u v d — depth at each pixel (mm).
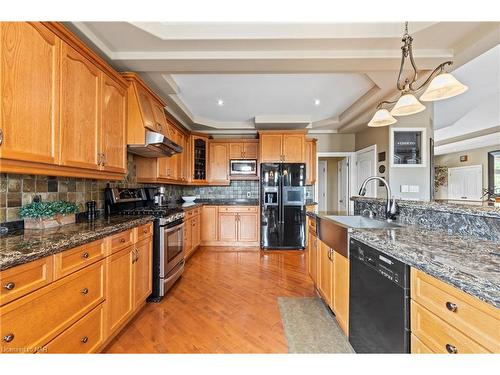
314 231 2678
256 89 3492
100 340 1618
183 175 4594
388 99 3461
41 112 1424
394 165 3939
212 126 5137
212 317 2209
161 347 1777
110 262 1730
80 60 1771
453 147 6555
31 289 1090
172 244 2785
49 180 1905
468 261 942
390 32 2113
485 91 3398
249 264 3746
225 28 2139
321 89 3496
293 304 2465
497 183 6070
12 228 1586
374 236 1415
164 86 3086
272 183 4711
